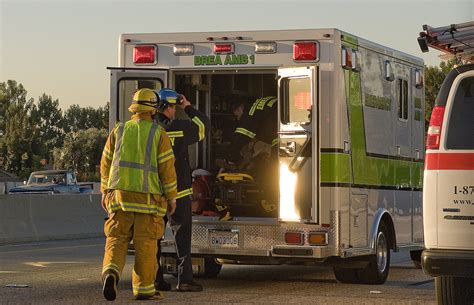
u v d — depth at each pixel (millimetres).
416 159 16297
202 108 14930
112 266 10812
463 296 10594
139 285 11336
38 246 22766
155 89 14094
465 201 9938
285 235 13359
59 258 18891
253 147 14484
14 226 25172
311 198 13211
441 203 10039
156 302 11430
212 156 14891
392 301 11781
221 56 13859
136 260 11195
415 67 16344
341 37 13391
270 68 13625
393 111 15328
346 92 13500
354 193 13719
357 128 13859
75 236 27359
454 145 10039
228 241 13633
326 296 12336
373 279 14258
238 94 15148
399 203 15438
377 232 14344
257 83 15258
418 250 16609
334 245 13242
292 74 13320
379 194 14625
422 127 16594
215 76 15070
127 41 14266
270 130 14633
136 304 11281
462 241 9938
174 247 13539
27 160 118125
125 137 11023
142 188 10906
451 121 10094
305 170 13250
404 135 15789
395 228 15156
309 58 13391
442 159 10055
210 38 13914
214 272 14938
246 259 13773
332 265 13945
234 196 14023
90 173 101188
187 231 12641
